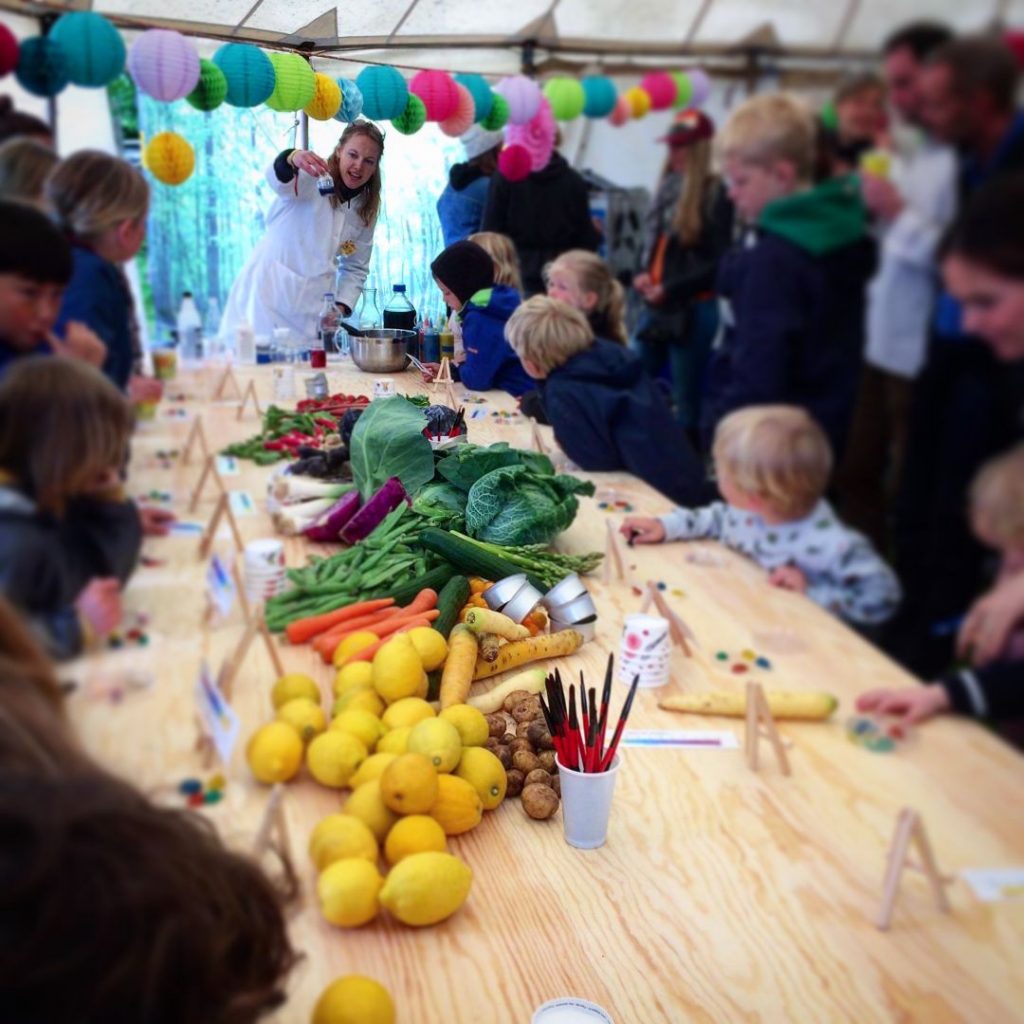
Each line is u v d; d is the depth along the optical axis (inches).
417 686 50.9
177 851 25.0
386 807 41.8
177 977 23.8
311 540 62.9
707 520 51.0
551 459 64.5
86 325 43.4
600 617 58.5
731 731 45.4
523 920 38.6
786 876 35.8
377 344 62.4
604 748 44.6
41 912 22.0
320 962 36.8
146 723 40.5
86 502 42.6
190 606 46.7
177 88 44.2
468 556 60.7
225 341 58.4
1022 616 26.6
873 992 30.8
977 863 29.8
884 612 30.6
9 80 44.4
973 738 29.3
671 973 35.3
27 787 23.3
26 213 40.8
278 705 48.4
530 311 55.7
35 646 27.3
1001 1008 28.7
